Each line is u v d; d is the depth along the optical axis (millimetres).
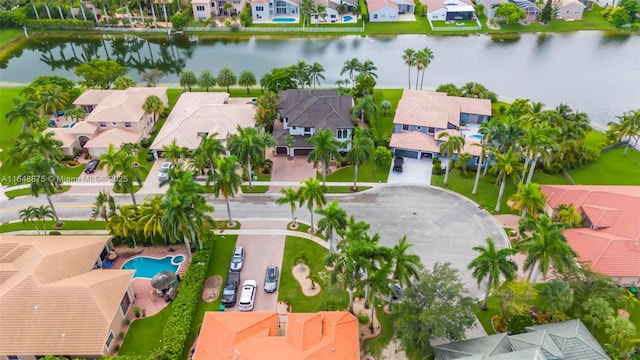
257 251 68000
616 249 61719
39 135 76812
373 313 55656
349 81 118312
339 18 154375
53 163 69812
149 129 97500
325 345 50188
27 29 151500
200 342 51625
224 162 66938
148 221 62719
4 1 157750
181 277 63344
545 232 52844
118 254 67688
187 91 113812
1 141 93688
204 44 146500
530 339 49438
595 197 70000
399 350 52688
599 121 102250
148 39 150000
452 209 75438
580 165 85125
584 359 47844
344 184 81812
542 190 74250
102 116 91875
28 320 53312
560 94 113875
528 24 151250
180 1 162625
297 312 58719
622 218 66000
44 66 133750
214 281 63344
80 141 92562
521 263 65188
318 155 73562
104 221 74062
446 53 135500
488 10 156750
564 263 53375
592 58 132875
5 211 76625
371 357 52719
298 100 94812
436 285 50344
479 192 79000
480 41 143125
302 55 136125
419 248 67812
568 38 144750
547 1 147250
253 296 59875
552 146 70188
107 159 69125
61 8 152625
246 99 107250
